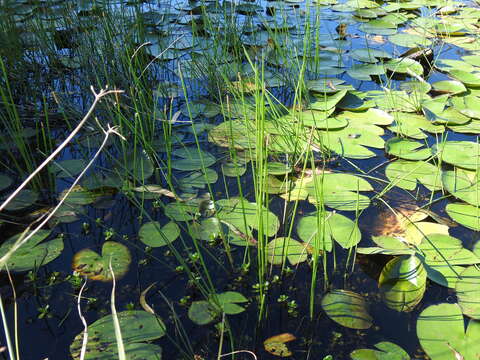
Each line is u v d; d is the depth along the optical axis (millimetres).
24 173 1544
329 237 1280
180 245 1287
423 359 1008
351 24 2803
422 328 1050
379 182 1516
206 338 1063
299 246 1271
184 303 1132
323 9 3037
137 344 1007
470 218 1344
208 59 2045
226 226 1326
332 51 2400
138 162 1576
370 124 1780
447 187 1443
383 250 1217
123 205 1422
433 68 2254
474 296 1106
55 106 1878
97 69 1989
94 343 1006
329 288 1174
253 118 1823
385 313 1107
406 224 1340
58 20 2467
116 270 1200
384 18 2895
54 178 1511
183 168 1545
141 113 1794
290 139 1624
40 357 1012
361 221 1361
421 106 1870
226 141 1681
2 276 1181
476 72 2162
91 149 1674
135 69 1978
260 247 1137
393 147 1640
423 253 1227
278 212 1391
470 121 1795
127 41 2057
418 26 2742
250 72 2109
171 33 2461
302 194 1447
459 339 1021
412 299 1122
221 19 2613
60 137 1737
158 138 1717
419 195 1458
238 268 1228
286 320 1105
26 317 1098
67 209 1391
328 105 1864
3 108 1842
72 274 1196
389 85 2037
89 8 2547
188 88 2057
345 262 1245
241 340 1060
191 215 1364
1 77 1937
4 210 1382
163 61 2211
